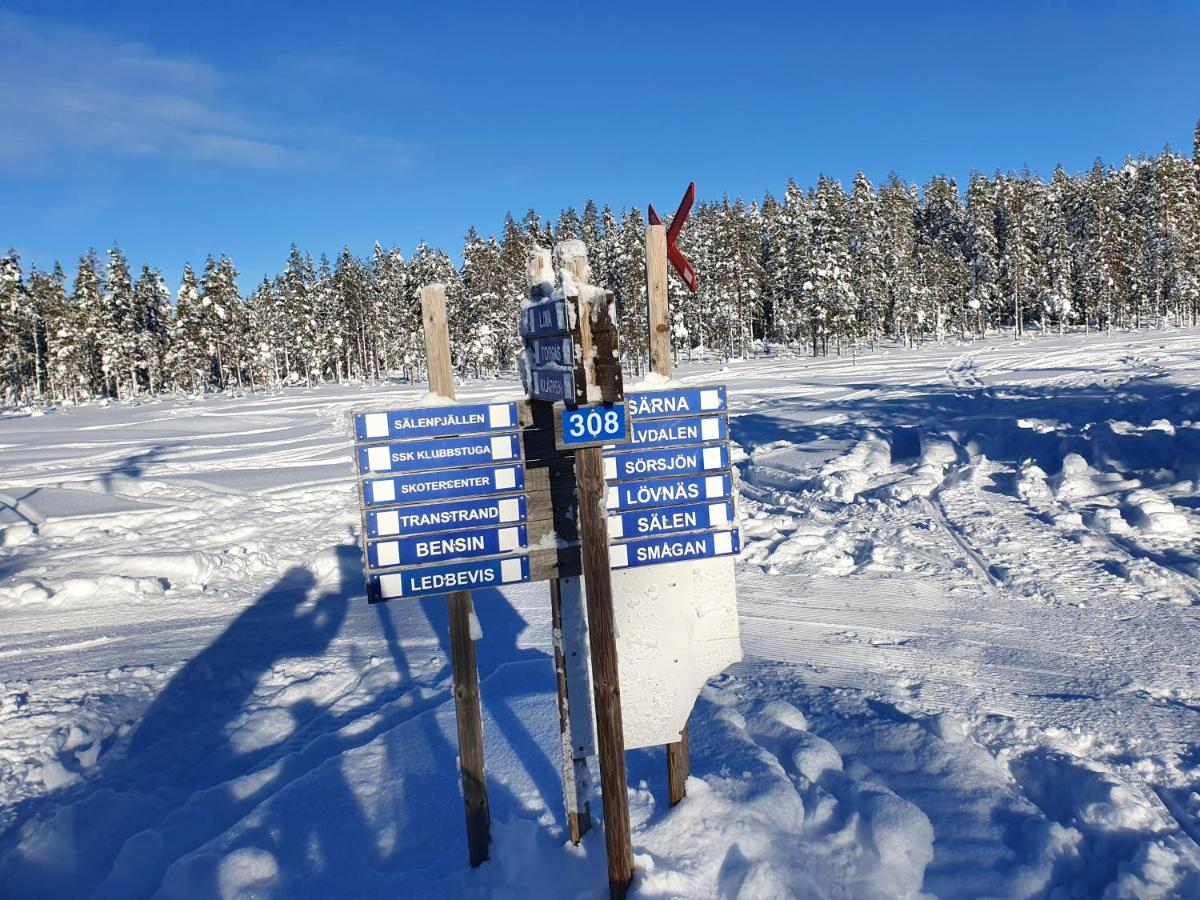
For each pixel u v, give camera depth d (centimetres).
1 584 1012
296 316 7888
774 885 352
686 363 7188
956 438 1686
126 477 2075
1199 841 389
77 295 6881
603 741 345
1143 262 7475
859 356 6512
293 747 568
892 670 621
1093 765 453
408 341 7731
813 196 8162
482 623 804
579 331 315
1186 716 520
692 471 405
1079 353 4769
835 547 994
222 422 3984
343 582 1020
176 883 392
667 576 410
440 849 409
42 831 465
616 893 352
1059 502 1127
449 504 375
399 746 511
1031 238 7731
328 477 1945
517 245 7219
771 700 548
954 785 436
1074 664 616
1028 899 352
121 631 866
